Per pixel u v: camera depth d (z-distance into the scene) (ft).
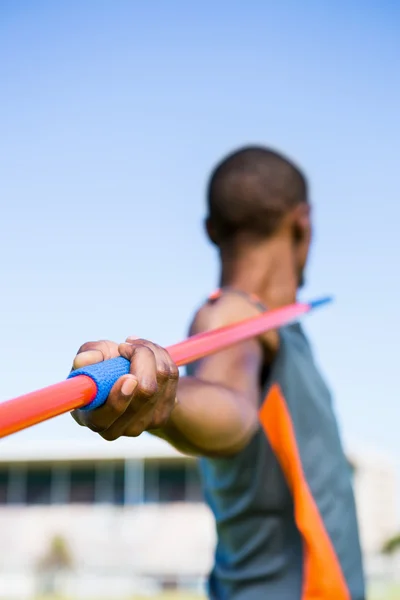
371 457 93.71
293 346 6.83
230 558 6.70
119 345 3.74
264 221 6.98
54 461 89.81
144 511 87.35
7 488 89.45
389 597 54.24
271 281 7.00
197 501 87.04
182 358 4.55
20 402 3.18
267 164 7.09
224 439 5.30
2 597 77.41
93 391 3.47
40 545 87.30
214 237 7.27
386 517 92.48
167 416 3.85
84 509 88.17
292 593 6.31
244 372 6.06
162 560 85.97
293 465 6.34
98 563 86.22
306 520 6.27
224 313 6.28
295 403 6.55
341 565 6.49
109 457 87.81
